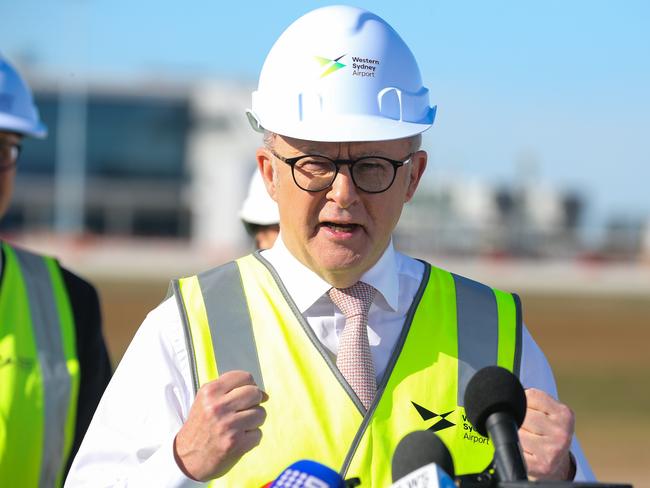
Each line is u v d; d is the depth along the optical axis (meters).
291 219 3.96
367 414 3.98
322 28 4.14
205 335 4.14
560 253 75.56
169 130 82.00
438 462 2.93
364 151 3.87
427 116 4.16
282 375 4.05
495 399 3.09
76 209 77.81
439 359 4.15
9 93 6.17
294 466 2.96
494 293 4.42
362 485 3.89
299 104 4.02
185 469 3.52
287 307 4.17
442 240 72.56
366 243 3.91
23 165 80.25
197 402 3.54
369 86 4.05
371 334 4.17
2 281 5.86
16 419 5.64
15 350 5.73
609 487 2.78
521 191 83.12
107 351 6.14
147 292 40.84
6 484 5.60
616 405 18.42
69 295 5.99
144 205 82.88
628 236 77.56
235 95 81.25
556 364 24.33
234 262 4.38
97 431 4.01
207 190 81.31
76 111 77.94
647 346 28.53
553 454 3.59
